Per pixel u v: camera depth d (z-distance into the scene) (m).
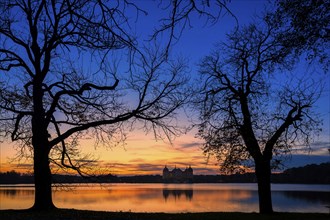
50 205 20.50
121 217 17.70
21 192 73.31
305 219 19.05
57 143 21.09
